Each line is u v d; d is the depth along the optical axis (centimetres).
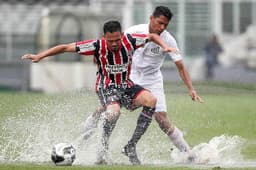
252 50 8025
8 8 8206
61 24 7262
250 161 2631
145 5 8031
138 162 2523
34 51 7888
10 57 7812
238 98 6056
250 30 8175
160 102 2767
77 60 7069
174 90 5359
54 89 7094
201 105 4597
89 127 2609
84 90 3562
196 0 8181
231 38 8144
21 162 2477
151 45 2736
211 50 7806
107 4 8031
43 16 7375
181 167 2375
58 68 7100
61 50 2527
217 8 8194
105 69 2553
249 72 7825
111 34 2470
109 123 2517
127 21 7856
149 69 2778
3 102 4175
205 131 3575
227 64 7888
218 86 6850
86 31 7238
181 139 2708
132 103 2595
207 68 7794
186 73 2736
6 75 7531
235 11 8219
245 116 4428
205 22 8181
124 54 2523
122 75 2559
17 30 8025
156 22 2634
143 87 2773
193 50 8112
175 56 2711
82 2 8169
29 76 7294
